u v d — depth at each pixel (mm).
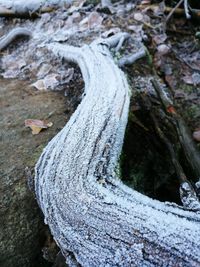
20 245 2301
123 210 1890
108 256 1783
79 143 2373
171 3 4531
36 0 4691
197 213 1863
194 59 3844
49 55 4035
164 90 3461
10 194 2521
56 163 2289
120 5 4578
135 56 3744
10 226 2367
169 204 1936
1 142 2959
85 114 2645
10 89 3729
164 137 2873
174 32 4164
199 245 1712
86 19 4363
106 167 2186
